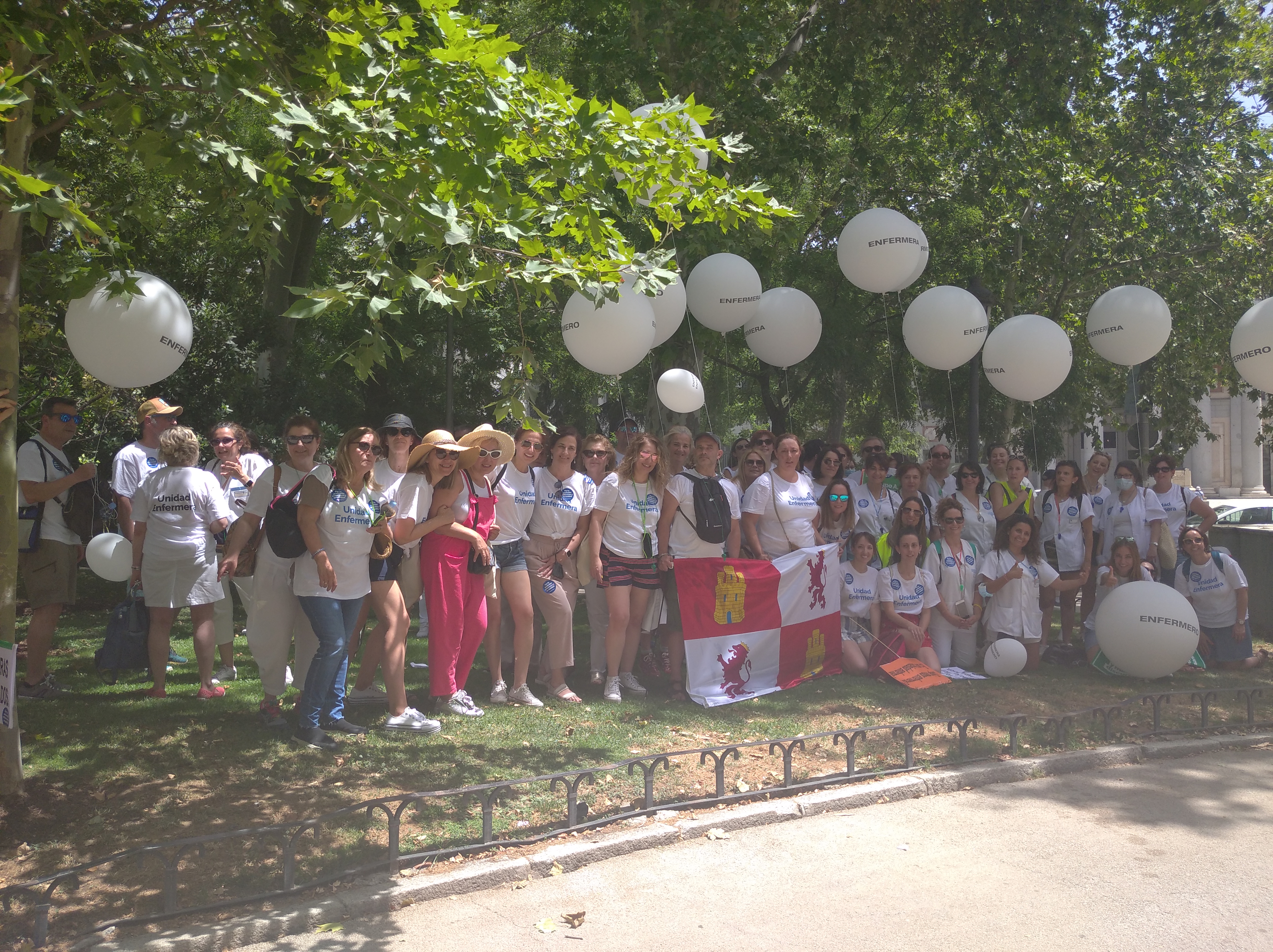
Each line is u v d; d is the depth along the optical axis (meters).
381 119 4.77
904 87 16.02
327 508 5.83
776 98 13.60
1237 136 17.08
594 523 7.17
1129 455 19.92
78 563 7.11
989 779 5.91
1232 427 52.09
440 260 5.25
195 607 6.87
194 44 5.29
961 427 20.23
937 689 7.93
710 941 3.88
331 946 3.77
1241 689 7.50
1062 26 13.56
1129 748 6.43
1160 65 15.60
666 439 7.64
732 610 7.61
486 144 4.87
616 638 7.36
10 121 4.22
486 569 6.66
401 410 19.58
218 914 3.88
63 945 3.60
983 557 9.46
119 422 12.84
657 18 12.14
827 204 17.78
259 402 14.20
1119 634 8.23
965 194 16.27
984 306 10.59
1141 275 17.23
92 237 4.98
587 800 5.18
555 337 21.31
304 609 5.91
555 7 14.95
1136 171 15.97
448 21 4.54
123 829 4.61
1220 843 4.94
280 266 14.67
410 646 9.09
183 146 4.82
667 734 6.47
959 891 4.35
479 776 5.50
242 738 5.96
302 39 6.14
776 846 4.87
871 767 5.89
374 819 4.84
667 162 5.39
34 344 9.41
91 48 5.38
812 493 8.41
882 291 9.70
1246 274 16.75
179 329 5.30
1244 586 9.09
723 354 17.45
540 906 4.17
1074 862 4.69
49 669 7.83
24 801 4.77
